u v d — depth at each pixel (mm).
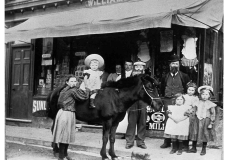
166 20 6781
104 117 6176
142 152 6531
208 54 7793
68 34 8188
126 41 8812
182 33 7965
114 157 6254
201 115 6512
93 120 6410
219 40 8008
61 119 6168
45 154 7125
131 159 6480
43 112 7672
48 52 10023
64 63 9820
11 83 10672
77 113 6430
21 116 10445
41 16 9695
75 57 9688
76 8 9305
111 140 6305
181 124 6633
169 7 7242
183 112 6660
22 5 10141
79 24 8047
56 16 9227
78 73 9570
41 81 10141
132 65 8320
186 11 6766
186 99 6738
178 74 7547
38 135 8625
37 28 8609
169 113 6766
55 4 9578
